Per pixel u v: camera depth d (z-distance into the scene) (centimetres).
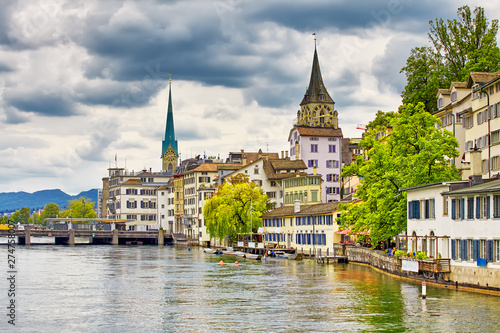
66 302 6406
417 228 7556
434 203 7119
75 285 7794
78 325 5262
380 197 8381
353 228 9156
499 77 7738
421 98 11256
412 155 8031
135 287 7562
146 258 12962
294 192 15850
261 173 17150
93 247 18725
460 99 9600
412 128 8188
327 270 9362
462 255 6425
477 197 6178
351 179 16400
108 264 11200
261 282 7931
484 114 8325
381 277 8100
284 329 5019
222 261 11494
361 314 5538
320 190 15338
